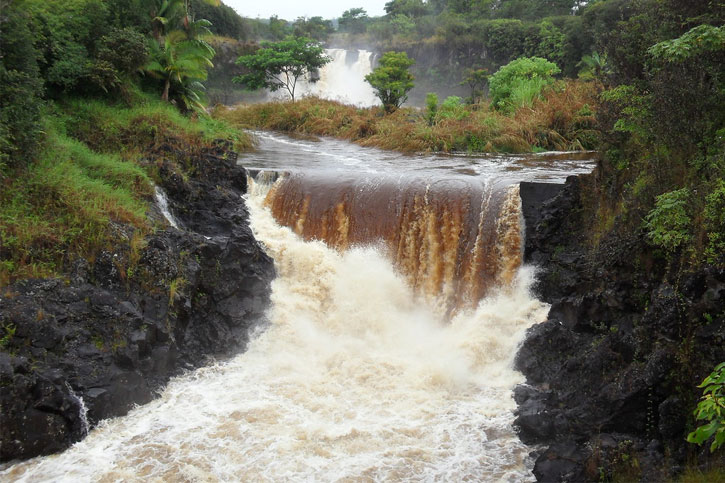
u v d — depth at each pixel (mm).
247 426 10766
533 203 14906
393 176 16672
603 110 14062
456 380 12328
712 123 10789
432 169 20375
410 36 73938
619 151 13727
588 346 11602
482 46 63688
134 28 23094
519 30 61562
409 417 11125
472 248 15047
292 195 16891
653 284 10734
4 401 9500
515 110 31156
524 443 10273
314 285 15078
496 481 9359
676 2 12422
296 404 11539
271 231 16188
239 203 16750
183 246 13852
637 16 13977
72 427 10211
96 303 11711
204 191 16484
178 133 18875
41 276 11594
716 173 9805
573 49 50031
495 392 11906
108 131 18234
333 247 16125
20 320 10523
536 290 14094
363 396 11836
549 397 10781
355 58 62188
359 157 24375
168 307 12711
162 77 24094
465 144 27281
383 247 15797
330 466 9727
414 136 27766
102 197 13898
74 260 12164
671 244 9930
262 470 9609
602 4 47625
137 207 14305
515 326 13461
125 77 21375
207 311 13797
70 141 16375
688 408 8773
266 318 14141
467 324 14125
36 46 18484
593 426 9789
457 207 15297
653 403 9336
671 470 8266
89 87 20125
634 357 10062
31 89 14086
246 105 42156
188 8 28375
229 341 13492
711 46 10203
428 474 9555
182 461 9781
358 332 14375
